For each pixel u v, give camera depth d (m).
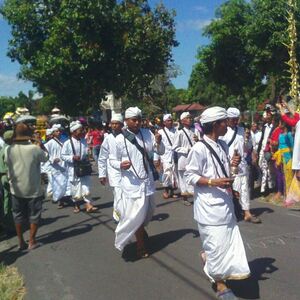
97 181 15.91
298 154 8.10
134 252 7.23
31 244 7.82
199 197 5.14
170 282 5.90
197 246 7.40
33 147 7.60
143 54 20.27
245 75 21.58
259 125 12.62
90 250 7.52
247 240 7.54
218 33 20.20
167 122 11.97
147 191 6.80
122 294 5.59
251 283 5.66
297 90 11.50
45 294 5.72
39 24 20.75
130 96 22.00
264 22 18.33
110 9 19.66
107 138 9.11
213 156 5.16
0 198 8.59
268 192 11.77
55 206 11.64
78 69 19.81
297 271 6.04
